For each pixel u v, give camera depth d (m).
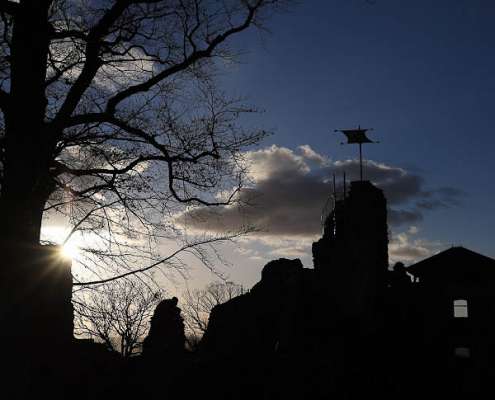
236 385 33.75
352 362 38.44
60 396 8.22
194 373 32.31
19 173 9.15
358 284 42.75
